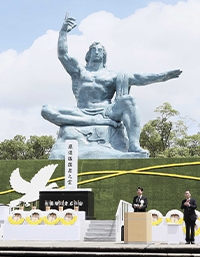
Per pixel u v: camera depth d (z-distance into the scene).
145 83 40.75
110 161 36.38
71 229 25.14
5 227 25.66
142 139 63.50
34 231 25.44
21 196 35.97
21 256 16.66
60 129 40.47
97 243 20.86
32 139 69.25
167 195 34.62
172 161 35.56
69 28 42.31
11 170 36.97
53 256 16.47
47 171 36.25
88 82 41.47
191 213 20.98
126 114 39.06
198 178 34.56
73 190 28.64
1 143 68.88
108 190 35.28
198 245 18.66
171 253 16.39
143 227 20.31
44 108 40.41
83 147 39.00
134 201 21.78
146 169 35.53
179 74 40.53
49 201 28.69
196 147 63.34
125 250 16.98
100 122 39.88
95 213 34.72
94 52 42.25
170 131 64.56
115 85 41.38
